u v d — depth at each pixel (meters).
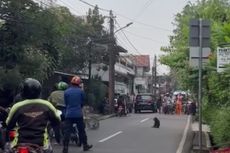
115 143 22.16
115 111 51.19
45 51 26.92
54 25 25.05
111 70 51.31
